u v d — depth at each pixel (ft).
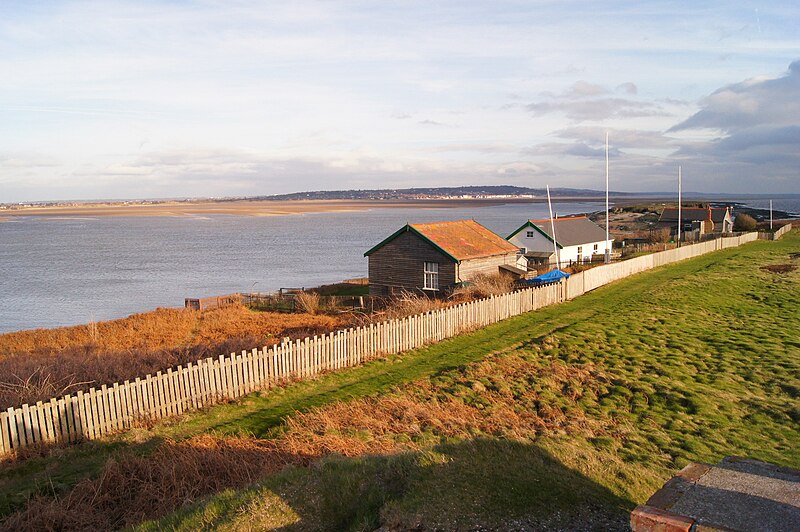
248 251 345.92
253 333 105.29
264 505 31.86
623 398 62.59
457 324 91.25
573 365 74.28
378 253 141.79
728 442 51.31
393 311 100.53
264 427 51.75
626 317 103.24
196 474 39.86
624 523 30.48
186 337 104.06
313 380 66.69
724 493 25.68
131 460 41.81
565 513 30.96
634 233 317.01
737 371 72.08
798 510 23.86
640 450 48.83
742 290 131.64
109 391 50.70
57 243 412.77
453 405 58.44
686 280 144.77
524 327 96.63
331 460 37.19
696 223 288.10
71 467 43.42
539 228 184.24
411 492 31.81
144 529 31.73
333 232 504.84
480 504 30.83
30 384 53.83
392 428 51.08
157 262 293.64
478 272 136.77
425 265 133.90
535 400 61.52
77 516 35.29
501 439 40.42
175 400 55.67
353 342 73.56
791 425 55.47
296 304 135.33
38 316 163.84
